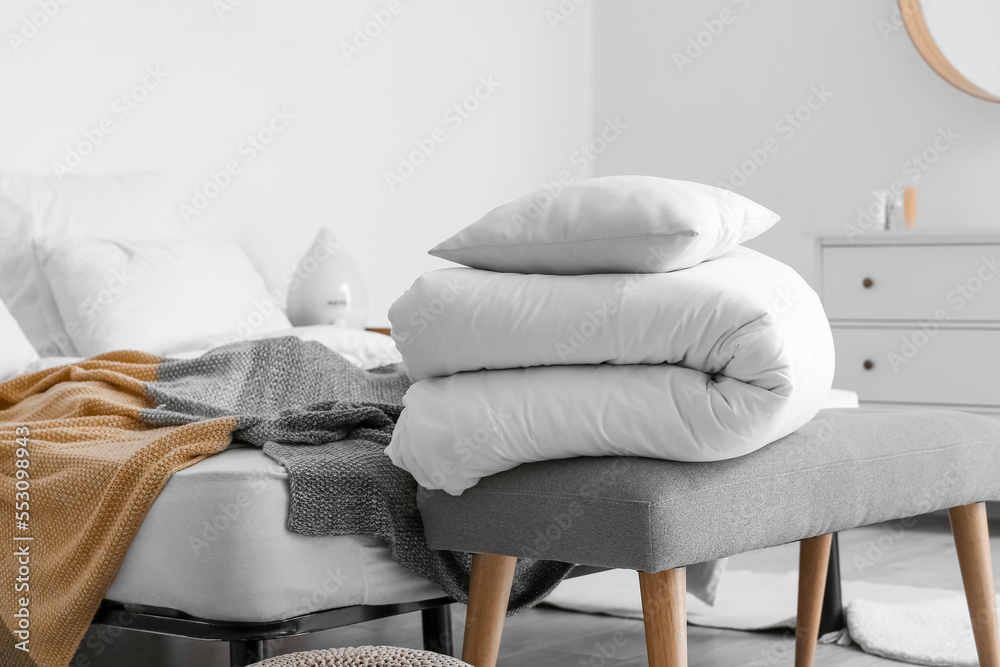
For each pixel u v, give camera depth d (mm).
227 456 1417
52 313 2707
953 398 3334
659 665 1198
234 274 2936
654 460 1246
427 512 1412
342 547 1377
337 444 1507
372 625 2262
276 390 1812
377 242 3850
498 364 1313
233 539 1301
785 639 2113
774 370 1182
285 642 2117
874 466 1438
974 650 1881
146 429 1630
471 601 1400
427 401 1342
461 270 1368
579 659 1957
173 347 2637
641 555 1184
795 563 2795
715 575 2168
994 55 3775
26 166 2926
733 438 1197
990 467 1643
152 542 1367
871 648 1966
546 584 1676
